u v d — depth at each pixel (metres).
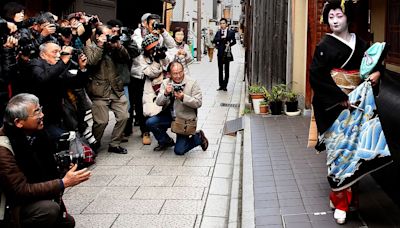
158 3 17.66
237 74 20.83
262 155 6.63
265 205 4.73
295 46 9.94
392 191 4.61
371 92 3.83
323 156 6.49
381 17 6.07
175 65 7.01
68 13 10.12
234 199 5.36
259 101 9.90
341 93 3.84
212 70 22.61
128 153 7.56
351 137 3.89
